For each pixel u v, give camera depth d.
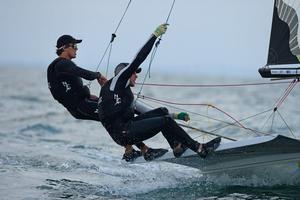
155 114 25.28
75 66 25.59
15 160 33.62
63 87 26.23
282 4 26.27
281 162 26.11
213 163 27.27
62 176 29.38
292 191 25.62
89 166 32.41
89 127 57.00
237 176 27.45
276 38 26.31
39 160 33.88
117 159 35.41
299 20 25.92
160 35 24.53
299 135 48.09
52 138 47.28
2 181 27.53
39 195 24.83
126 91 25.30
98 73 25.58
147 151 26.34
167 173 30.30
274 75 26.30
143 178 29.09
